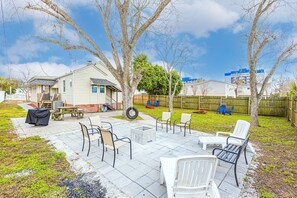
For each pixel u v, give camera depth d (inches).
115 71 376.5
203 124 314.7
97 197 90.7
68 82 528.7
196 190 73.3
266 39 270.5
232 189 98.8
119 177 112.3
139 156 148.8
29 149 166.1
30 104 738.8
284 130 264.7
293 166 132.3
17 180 106.3
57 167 126.3
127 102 394.0
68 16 297.4
